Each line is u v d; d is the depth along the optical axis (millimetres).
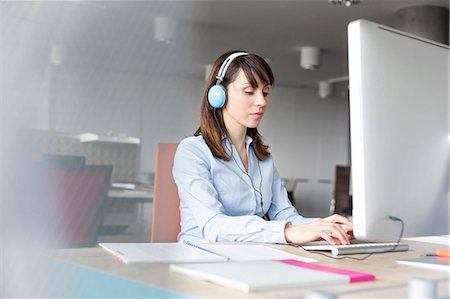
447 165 1018
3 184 1278
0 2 1353
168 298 616
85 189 1627
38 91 1400
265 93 1456
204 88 1510
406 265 872
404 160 922
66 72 1887
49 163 1433
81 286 746
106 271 715
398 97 907
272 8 5152
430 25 4910
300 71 7914
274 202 1621
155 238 1493
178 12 4602
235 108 1436
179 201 1526
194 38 5227
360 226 872
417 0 4805
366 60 857
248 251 949
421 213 970
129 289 668
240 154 1521
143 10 3740
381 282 689
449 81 1016
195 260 804
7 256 889
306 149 9273
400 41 916
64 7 1654
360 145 860
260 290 614
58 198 1464
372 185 869
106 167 1721
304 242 1102
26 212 1275
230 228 1187
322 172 9422
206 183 1354
